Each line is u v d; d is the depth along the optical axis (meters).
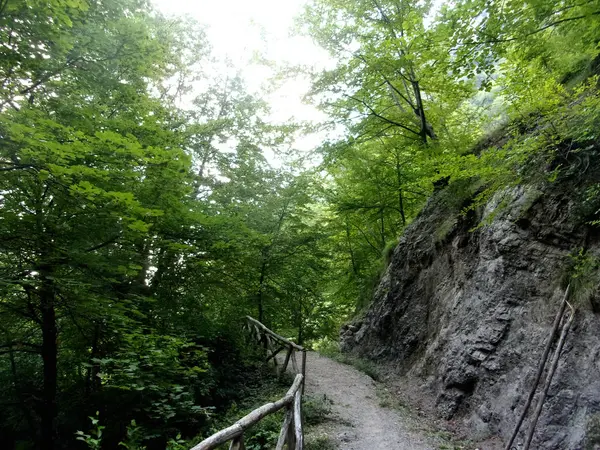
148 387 5.89
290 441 4.42
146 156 5.64
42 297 6.08
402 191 14.23
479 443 6.25
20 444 7.02
